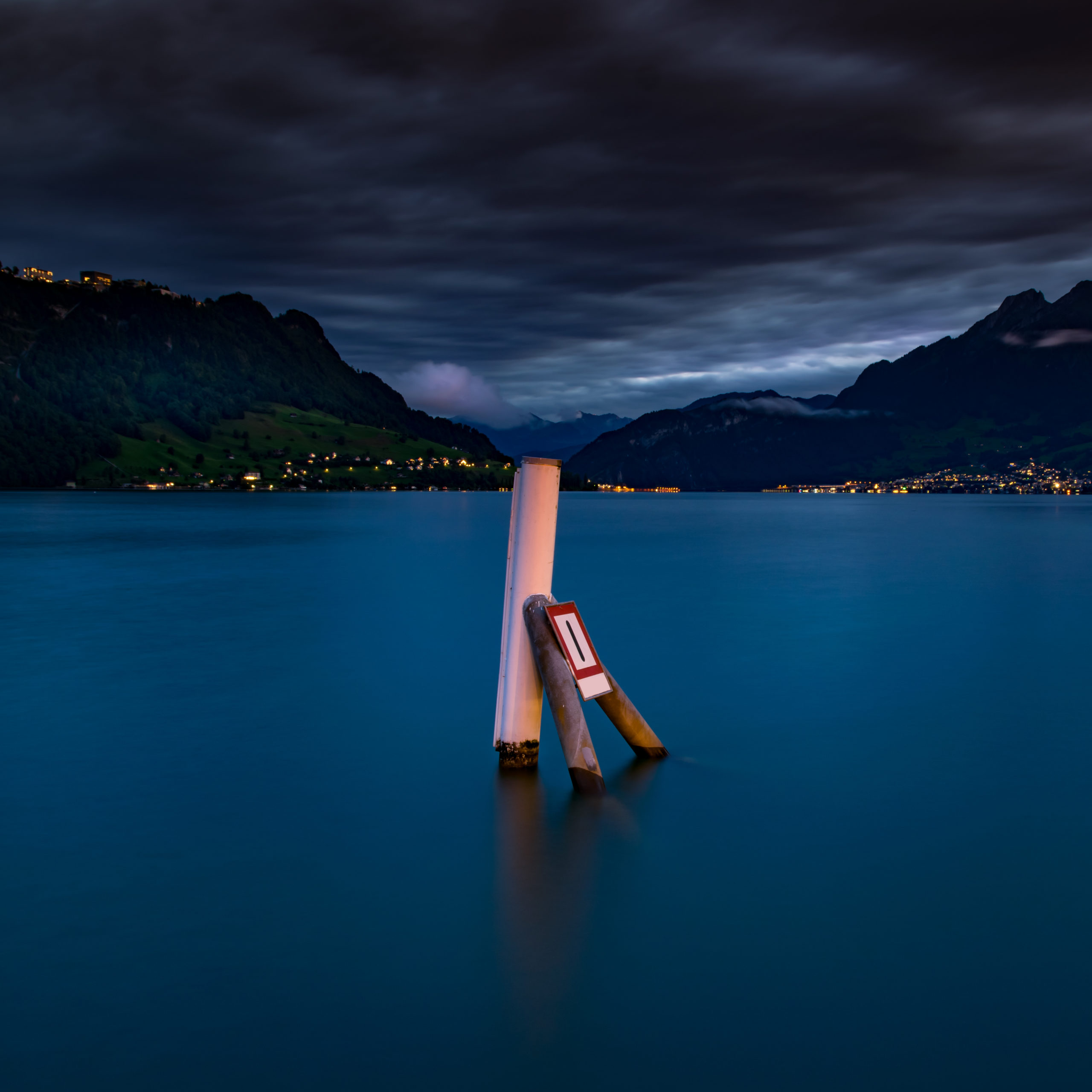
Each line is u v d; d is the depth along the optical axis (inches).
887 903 281.4
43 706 573.6
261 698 597.0
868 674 676.7
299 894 287.9
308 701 586.2
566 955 248.5
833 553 2089.1
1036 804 382.6
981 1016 219.3
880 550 2171.5
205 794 394.3
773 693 611.8
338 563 1817.2
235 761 447.8
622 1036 211.2
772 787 403.9
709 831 345.4
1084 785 410.0
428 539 2751.0
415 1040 209.6
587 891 290.4
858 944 255.1
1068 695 604.1
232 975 237.3
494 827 350.6
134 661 737.6
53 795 394.0
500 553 2103.8
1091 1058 203.0
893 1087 193.2
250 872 305.7
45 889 292.0
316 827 351.6
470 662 729.0
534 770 428.8
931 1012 221.1
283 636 864.3
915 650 783.1
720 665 716.7
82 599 1184.2
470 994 228.1
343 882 297.0
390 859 317.4
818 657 748.6
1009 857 319.6
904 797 390.0
